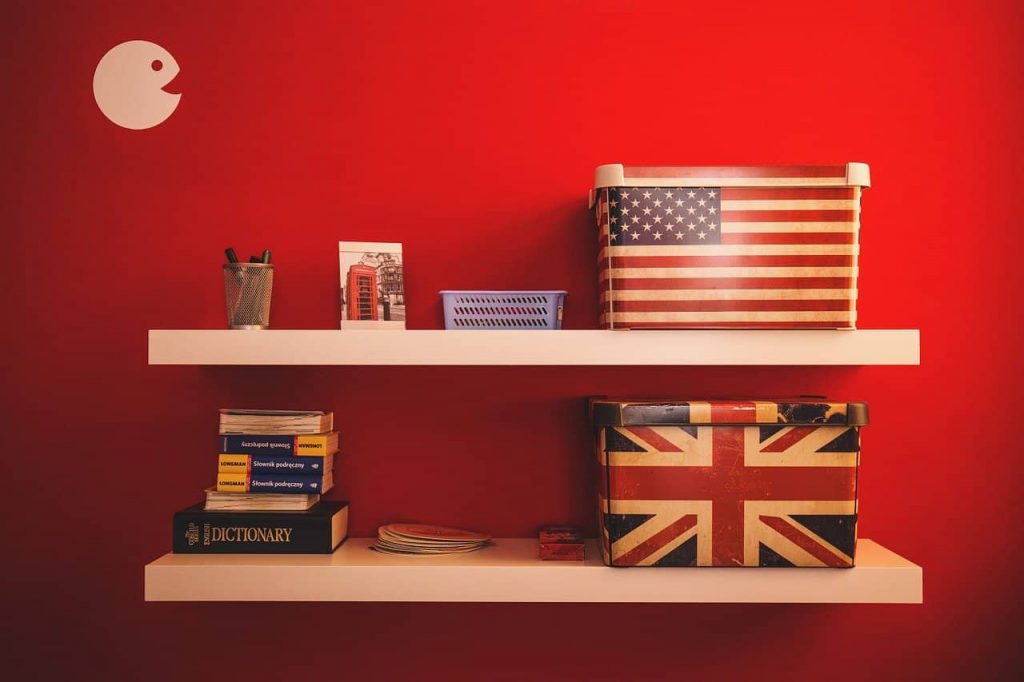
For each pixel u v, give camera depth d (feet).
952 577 5.84
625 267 4.91
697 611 5.84
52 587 5.86
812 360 4.90
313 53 5.95
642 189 4.91
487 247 5.91
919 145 5.90
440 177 5.93
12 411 5.87
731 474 4.97
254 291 5.34
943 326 5.87
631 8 5.94
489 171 5.93
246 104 5.94
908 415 5.86
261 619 5.87
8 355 5.88
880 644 5.83
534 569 5.01
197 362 5.02
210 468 5.92
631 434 4.99
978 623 5.83
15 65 5.93
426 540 5.38
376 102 5.94
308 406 5.91
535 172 5.92
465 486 5.91
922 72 5.90
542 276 5.90
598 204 5.30
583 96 5.93
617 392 5.90
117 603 5.87
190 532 5.34
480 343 4.97
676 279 4.89
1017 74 5.89
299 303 5.91
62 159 5.93
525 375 5.91
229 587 5.04
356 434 5.92
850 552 4.96
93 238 5.92
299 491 5.40
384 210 5.93
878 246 5.89
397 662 5.86
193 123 5.94
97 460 5.90
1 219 5.89
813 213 4.90
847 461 4.97
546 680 5.84
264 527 5.34
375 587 5.03
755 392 5.87
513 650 5.84
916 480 5.85
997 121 5.89
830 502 4.97
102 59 5.94
